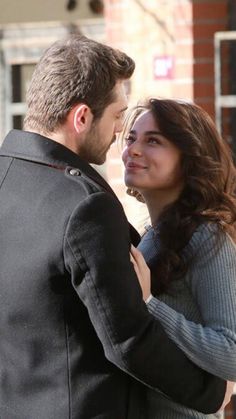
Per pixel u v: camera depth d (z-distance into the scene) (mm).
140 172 6516
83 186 5734
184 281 6316
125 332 5602
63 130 5922
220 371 6020
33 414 5754
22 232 5805
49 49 5984
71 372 5695
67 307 5691
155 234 6457
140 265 5965
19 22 14961
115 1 12555
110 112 5957
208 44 12125
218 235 6297
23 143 5992
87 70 5855
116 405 5762
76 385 5699
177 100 6613
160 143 6492
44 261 5688
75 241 5617
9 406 5852
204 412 6070
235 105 12133
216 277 6223
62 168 5863
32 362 5762
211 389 6035
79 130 5891
